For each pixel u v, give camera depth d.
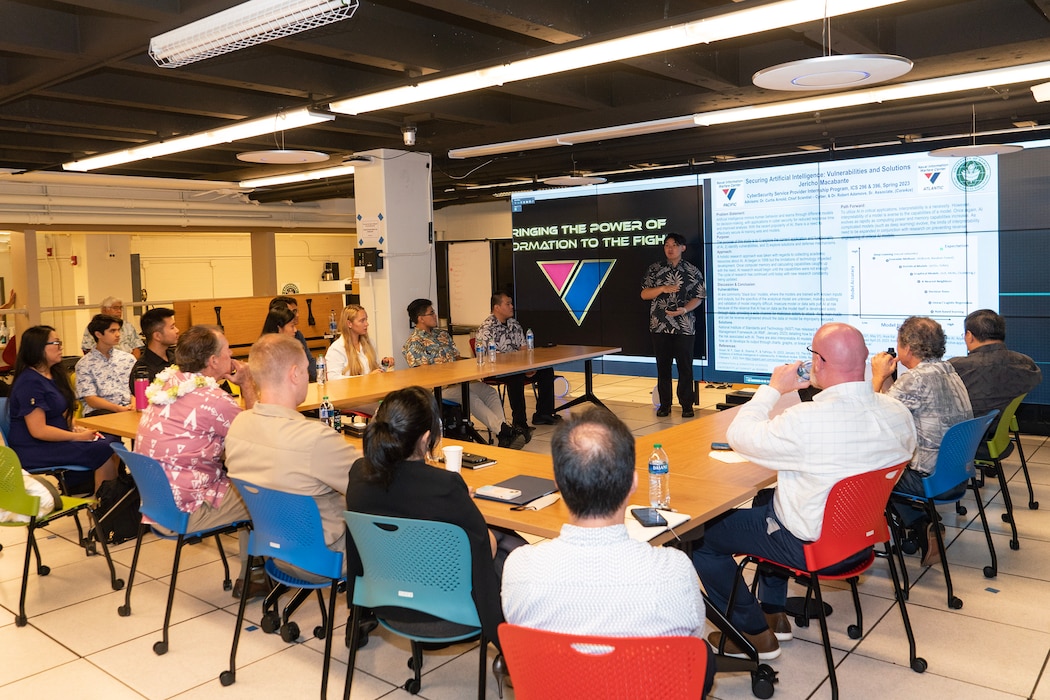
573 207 10.45
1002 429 4.04
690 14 3.50
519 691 1.62
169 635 3.32
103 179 8.92
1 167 8.51
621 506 1.62
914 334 3.66
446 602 2.32
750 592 3.00
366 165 7.65
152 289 13.45
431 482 2.28
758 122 6.89
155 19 3.62
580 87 5.90
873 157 7.80
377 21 4.41
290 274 15.05
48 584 3.91
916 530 3.79
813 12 3.33
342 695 2.82
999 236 7.07
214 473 3.31
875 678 2.83
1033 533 4.26
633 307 10.09
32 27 3.97
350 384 5.53
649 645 1.47
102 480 4.98
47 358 4.53
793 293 8.59
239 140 7.43
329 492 2.77
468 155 7.59
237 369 3.92
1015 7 4.46
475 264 13.00
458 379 5.77
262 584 3.63
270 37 3.44
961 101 5.88
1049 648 3.01
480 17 3.77
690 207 9.33
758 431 2.71
